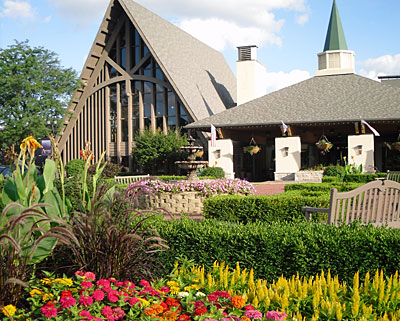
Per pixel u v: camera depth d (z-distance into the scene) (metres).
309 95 27.98
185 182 12.20
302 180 24.84
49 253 4.45
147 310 3.39
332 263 4.61
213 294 3.73
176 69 30.77
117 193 4.59
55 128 33.44
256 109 27.39
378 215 6.34
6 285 3.76
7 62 33.78
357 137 24.41
